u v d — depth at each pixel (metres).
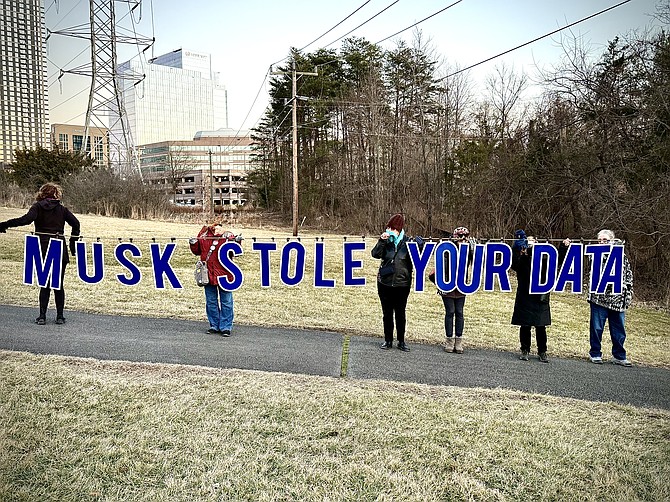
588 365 7.60
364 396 5.62
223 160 99.06
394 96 36.81
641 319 12.34
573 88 17.94
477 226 23.58
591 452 4.67
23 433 4.44
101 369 6.01
